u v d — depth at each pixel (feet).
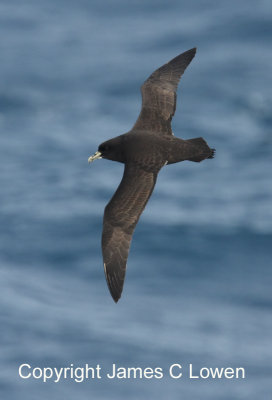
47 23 191.83
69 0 203.00
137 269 95.20
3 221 107.55
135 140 40.01
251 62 163.12
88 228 105.19
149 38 178.50
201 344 81.25
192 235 102.42
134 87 157.79
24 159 128.57
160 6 193.06
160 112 42.63
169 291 90.84
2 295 88.53
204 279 93.56
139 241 101.19
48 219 107.76
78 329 82.69
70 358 78.13
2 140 135.85
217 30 177.88
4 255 98.58
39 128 140.77
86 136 136.98
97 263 96.32
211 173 120.88
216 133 135.85
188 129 138.00
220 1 190.39
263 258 97.91
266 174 120.37
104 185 118.21
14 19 194.49
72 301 88.28
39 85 158.92
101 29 186.29
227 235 102.68
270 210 109.09
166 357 78.38
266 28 176.14
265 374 77.05
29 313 85.10
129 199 38.22
